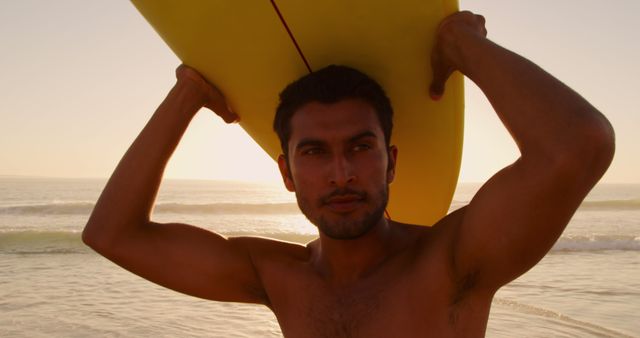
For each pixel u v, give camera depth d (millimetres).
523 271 1405
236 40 1686
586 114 1258
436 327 1475
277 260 1832
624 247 11750
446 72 1691
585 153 1234
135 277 8281
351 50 1671
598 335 5352
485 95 1460
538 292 7223
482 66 1462
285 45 1676
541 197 1278
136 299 6879
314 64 1735
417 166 2094
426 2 1513
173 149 1936
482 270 1430
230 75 1853
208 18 1618
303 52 1692
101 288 7500
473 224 1415
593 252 11172
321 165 1521
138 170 1868
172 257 1853
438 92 1764
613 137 1268
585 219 20719
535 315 6062
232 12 1580
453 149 2025
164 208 23156
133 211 1854
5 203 32094
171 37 1764
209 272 1846
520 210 1312
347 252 1623
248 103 1970
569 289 7410
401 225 1770
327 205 1510
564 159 1236
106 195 1869
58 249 11148
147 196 1887
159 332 5520
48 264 9484
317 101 1543
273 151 2238
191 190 67312
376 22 1569
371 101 1557
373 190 1515
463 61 1530
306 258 1812
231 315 6168
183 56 1850
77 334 5434
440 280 1502
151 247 1852
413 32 1599
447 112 1870
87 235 1844
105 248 1834
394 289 1553
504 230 1347
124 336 5383
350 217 1501
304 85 1587
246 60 1765
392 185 2205
